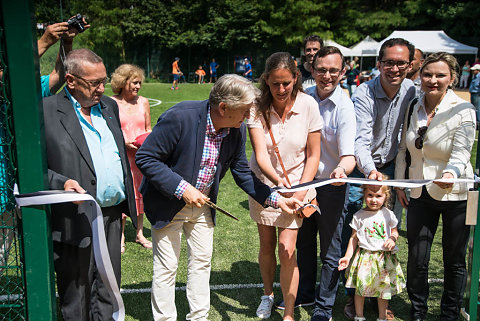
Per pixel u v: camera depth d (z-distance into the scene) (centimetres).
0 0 192
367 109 340
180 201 274
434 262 441
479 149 270
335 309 353
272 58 276
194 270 298
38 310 219
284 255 303
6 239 237
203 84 2770
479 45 3175
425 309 325
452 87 307
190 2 3453
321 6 3281
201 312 300
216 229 533
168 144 266
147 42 3412
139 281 394
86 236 258
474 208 258
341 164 298
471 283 265
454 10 3172
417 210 313
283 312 343
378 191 315
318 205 318
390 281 317
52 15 3116
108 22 3284
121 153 282
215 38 3362
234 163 300
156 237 288
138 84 451
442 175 292
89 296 276
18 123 203
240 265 434
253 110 294
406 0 3494
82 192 234
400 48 318
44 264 215
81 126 262
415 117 314
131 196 286
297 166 307
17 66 198
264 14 3400
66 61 252
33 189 209
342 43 3412
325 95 316
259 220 310
